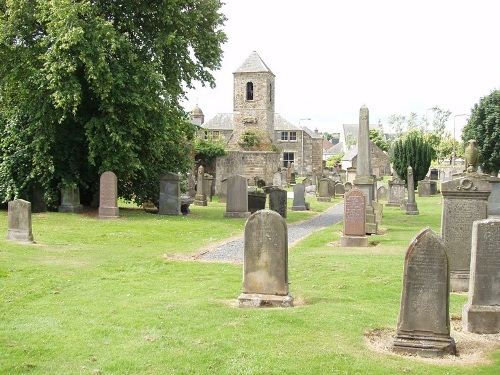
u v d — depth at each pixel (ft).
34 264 44.09
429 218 95.45
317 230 77.66
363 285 38.93
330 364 23.11
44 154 82.99
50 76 76.07
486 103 140.97
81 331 27.35
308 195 164.45
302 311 30.83
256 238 32.32
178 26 90.02
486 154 141.38
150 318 29.53
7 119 86.94
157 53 85.56
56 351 24.62
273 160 200.75
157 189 96.84
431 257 25.14
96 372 22.31
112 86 79.25
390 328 28.32
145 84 82.02
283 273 32.19
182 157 101.76
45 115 81.82
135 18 88.07
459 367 23.32
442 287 25.05
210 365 23.02
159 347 25.07
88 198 96.73
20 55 81.61
